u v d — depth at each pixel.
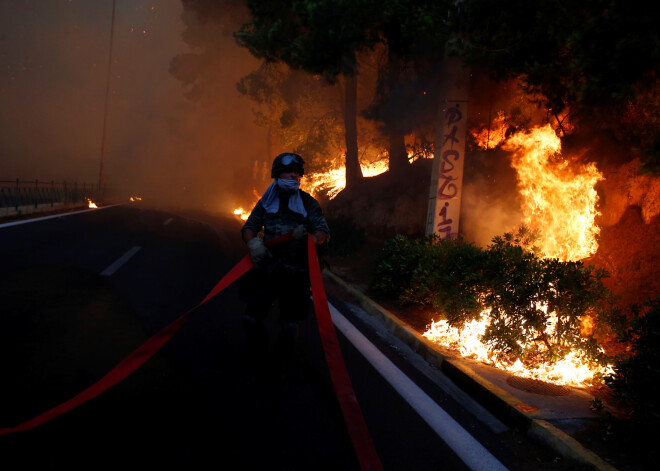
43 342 4.25
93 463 2.57
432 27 6.26
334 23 7.45
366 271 9.77
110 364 3.93
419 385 4.18
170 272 8.31
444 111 7.37
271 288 3.66
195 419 3.16
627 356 4.51
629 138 6.48
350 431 2.40
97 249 10.10
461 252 5.49
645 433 3.22
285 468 2.71
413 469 2.84
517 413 3.57
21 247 9.19
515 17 5.76
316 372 4.18
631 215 6.46
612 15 4.35
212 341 4.74
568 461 3.06
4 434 2.74
